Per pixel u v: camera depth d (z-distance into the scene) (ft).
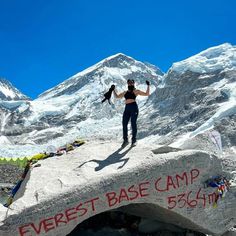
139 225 45.14
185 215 40.42
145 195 38.70
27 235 34.22
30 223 34.32
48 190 36.42
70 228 35.81
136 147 44.70
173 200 39.86
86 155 44.60
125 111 45.42
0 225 33.55
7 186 137.39
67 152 48.39
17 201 35.55
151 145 45.44
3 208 37.22
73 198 35.99
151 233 44.47
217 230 41.65
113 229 44.50
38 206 34.78
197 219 40.83
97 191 36.86
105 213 45.65
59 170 41.60
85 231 43.60
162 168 39.58
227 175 42.88
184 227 43.98
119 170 38.65
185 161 40.65
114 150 44.91
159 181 39.32
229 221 42.22
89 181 37.14
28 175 43.21
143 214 44.32
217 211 41.73
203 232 42.83
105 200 37.11
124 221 45.68
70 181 37.73
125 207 44.01
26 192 37.17
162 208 40.24
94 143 50.26
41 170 42.22
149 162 39.55
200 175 41.27
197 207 40.86
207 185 41.39
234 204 42.47
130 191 38.11
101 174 38.27
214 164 42.09
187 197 40.47
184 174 40.45
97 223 44.96
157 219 44.52
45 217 34.86
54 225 35.17
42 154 49.03
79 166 40.75
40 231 34.65
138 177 38.52
